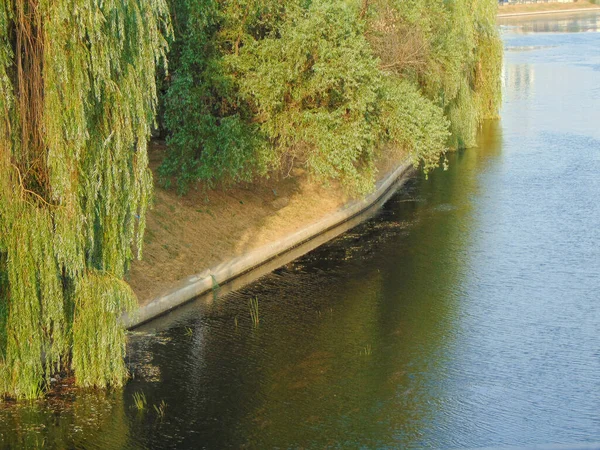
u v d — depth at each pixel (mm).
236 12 27781
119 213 17766
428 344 21312
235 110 29094
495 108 56812
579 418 17422
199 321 22938
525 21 176250
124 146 17406
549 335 21781
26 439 16469
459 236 31188
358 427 17062
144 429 16938
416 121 30828
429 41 37375
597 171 41406
